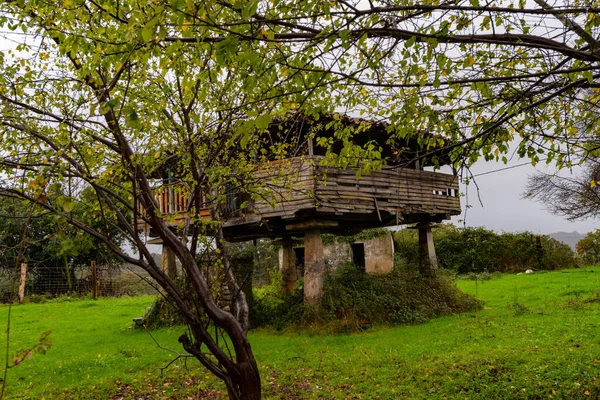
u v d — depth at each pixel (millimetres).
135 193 4574
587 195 18688
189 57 4652
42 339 2932
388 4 3891
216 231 5750
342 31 3268
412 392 7473
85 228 4309
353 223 16531
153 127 5402
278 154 7902
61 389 8578
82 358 10797
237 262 14383
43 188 3328
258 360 10133
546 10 3408
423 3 3871
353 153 5215
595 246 32469
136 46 3564
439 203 15797
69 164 4270
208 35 3514
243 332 5301
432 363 8719
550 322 11594
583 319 11555
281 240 16922
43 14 4184
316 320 13250
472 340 10398
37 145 4426
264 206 12789
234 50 3088
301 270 22703
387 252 23078
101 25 4336
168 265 14023
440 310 14844
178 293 4961
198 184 5465
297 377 8750
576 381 7105
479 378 7715
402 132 5195
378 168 5188
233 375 5152
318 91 4410
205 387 8453
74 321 16859
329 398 7570
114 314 18469
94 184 4270
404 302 14367
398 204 14344
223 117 5590
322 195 12367
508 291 19688
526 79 4574
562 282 20781
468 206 5219
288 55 3605
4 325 16078
